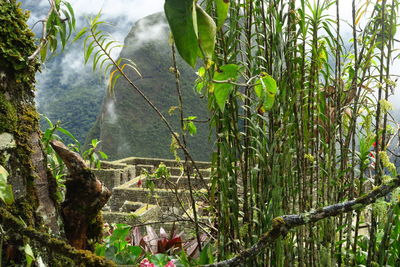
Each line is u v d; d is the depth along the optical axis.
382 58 2.02
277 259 1.95
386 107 1.95
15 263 1.26
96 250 1.95
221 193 1.97
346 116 2.35
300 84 1.97
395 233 2.37
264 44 1.91
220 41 1.87
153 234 3.19
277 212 1.88
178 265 2.45
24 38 1.37
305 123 1.97
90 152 3.18
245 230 1.94
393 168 1.98
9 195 0.91
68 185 1.60
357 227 2.21
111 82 2.07
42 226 1.41
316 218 1.04
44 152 1.47
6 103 1.33
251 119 1.91
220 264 0.95
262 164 1.93
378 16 2.05
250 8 1.86
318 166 2.03
